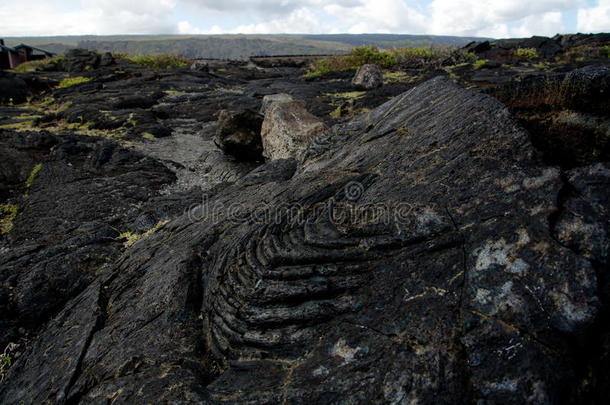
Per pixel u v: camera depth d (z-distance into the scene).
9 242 8.85
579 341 3.10
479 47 35.88
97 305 5.44
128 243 8.16
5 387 4.82
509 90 5.88
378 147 6.22
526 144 4.62
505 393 2.98
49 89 28.06
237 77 39.16
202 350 4.28
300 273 4.19
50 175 11.99
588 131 5.02
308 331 3.82
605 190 3.82
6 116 19.98
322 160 7.17
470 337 3.29
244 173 12.60
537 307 3.28
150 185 11.73
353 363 3.41
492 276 3.59
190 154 14.98
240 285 4.45
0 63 48.84
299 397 3.27
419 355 3.29
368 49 32.78
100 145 13.52
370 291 3.93
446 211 4.32
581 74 5.09
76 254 7.39
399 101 7.26
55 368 4.57
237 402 3.36
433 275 3.82
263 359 3.77
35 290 6.61
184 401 3.49
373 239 4.34
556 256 3.46
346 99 21.39
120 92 24.61
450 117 5.72
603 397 2.90
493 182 4.36
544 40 36.09
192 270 5.46
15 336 6.19
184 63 42.28
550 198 3.88
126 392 3.76
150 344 4.37
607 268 3.35
